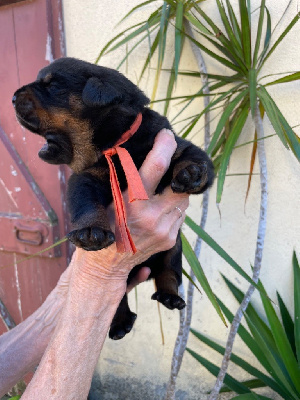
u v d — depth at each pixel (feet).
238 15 1.50
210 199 1.65
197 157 0.93
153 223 0.88
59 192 1.83
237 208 1.61
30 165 1.89
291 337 1.55
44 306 1.21
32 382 0.88
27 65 1.84
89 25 1.76
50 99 0.96
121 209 0.83
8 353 1.13
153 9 1.63
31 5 1.78
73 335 0.87
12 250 1.97
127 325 1.16
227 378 1.59
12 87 1.88
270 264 1.59
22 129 1.87
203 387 1.77
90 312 0.88
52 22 1.78
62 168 1.82
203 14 1.36
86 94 0.90
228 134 1.41
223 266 1.67
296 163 1.49
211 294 1.11
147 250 0.92
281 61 1.46
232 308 1.68
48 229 1.86
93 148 0.96
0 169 1.93
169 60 1.65
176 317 1.78
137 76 1.72
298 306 1.49
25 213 1.91
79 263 0.90
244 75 1.38
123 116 0.95
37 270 1.95
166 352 1.83
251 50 1.42
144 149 0.96
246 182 1.57
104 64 1.76
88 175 0.96
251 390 1.56
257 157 1.54
